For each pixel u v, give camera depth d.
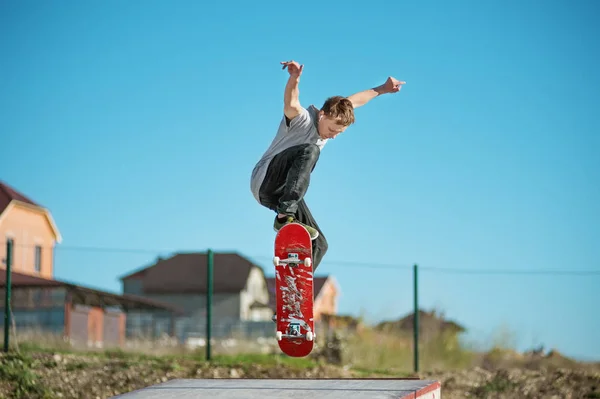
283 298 6.57
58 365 15.34
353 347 20.00
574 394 15.93
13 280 28.02
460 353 21.12
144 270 60.50
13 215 35.66
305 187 6.39
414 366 18.92
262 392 6.91
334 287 61.34
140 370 15.42
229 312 56.66
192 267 59.41
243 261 59.69
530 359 21.28
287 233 6.50
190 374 15.64
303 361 18.09
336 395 6.70
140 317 39.56
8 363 15.09
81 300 31.72
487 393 16.05
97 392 14.40
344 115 6.39
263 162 6.62
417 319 19.08
